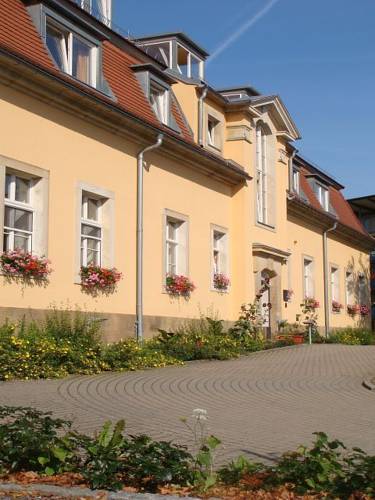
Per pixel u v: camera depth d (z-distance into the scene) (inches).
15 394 421.1
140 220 729.6
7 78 565.3
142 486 231.8
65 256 630.5
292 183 1157.7
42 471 241.8
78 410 386.3
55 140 624.4
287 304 1099.3
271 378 578.9
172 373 572.7
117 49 760.3
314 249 1245.7
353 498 218.1
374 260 1686.8
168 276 788.0
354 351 852.6
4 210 571.2
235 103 924.0
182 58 1007.0
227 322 900.6
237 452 306.0
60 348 532.1
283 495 222.7
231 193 935.7
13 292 569.3
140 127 715.4
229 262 922.1
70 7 683.4
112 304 688.4
